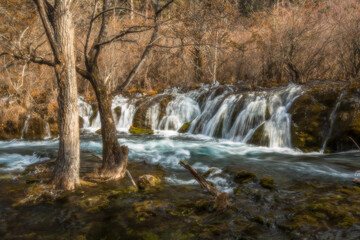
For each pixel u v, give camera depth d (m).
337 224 3.77
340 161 7.32
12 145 10.40
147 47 5.77
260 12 7.82
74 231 3.86
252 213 4.25
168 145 10.05
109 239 3.68
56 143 10.82
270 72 16.27
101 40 5.52
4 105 11.77
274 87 14.09
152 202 4.64
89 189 5.17
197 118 13.12
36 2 4.12
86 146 9.91
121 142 10.59
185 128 13.02
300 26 14.10
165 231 3.83
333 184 5.56
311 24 14.26
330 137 8.62
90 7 6.30
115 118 14.36
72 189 5.06
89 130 13.30
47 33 4.33
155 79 17.20
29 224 4.04
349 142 8.18
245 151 9.01
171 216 4.23
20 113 11.85
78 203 4.61
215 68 16.00
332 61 14.59
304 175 6.20
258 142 9.86
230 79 17.98
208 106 13.45
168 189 5.40
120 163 5.86
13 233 3.80
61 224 4.04
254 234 3.67
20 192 5.22
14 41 4.86
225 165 7.23
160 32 5.82
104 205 4.55
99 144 10.27
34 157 8.28
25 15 6.23
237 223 3.97
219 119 11.97
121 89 5.73
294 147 9.07
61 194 4.87
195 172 4.91
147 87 16.81
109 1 5.58
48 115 12.27
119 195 5.00
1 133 11.41
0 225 4.00
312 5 14.52
